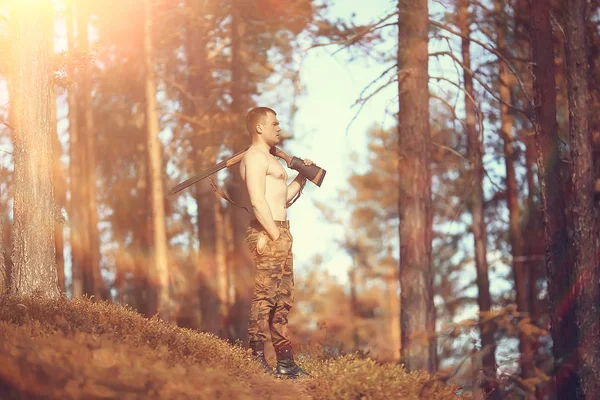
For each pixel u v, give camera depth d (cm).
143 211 2677
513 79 1742
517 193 1934
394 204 3488
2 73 1105
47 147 882
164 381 526
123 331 675
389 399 628
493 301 2159
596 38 1407
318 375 680
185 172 2119
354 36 1159
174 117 2114
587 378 1092
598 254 1160
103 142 2656
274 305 696
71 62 942
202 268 1883
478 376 653
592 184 1139
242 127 1909
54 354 521
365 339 3606
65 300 792
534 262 1928
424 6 1157
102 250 2816
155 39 2145
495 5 1599
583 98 1143
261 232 693
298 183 742
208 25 1992
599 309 1116
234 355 693
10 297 780
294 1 1691
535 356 950
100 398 468
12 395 446
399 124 1163
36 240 861
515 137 1867
